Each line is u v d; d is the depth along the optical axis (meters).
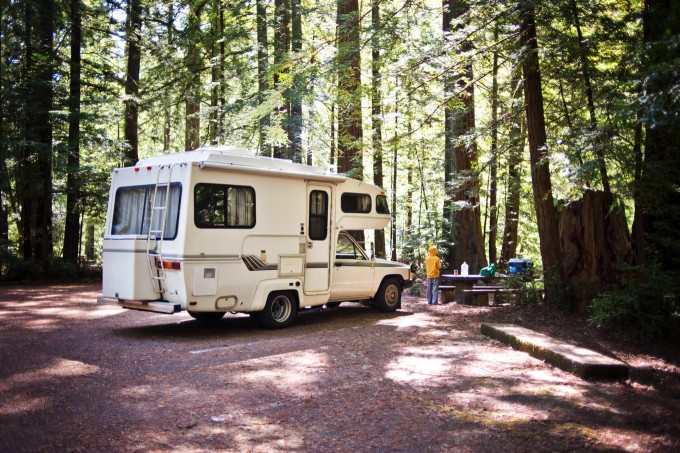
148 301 9.53
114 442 4.79
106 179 20.86
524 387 6.55
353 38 14.25
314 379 6.85
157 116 23.84
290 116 20.05
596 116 10.35
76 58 21.20
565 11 10.37
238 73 21.77
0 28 19.09
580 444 4.85
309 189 11.01
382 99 12.95
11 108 18.86
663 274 9.69
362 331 10.22
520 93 13.26
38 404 5.74
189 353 8.21
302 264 10.82
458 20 11.97
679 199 10.26
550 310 11.45
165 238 9.36
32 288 17.11
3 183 19.06
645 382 6.93
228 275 9.64
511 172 14.18
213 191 9.48
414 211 29.08
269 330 10.34
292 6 19.95
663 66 6.42
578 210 11.34
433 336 9.71
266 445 4.79
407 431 5.14
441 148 22.27
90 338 9.25
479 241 17.81
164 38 22.45
